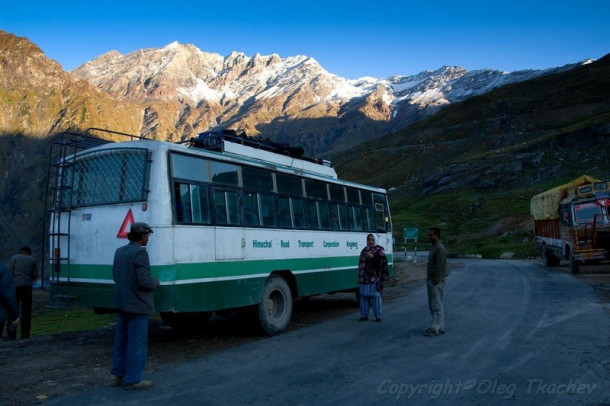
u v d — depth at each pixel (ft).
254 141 38.37
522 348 26.94
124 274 20.84
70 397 19.74
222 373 23.17
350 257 45.91
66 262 29.99
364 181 483.10
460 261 130.41
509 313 39.04
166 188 26.91
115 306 20.98
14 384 21.74
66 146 30.99
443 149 508.53
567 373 22.13
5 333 39.52
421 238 226.17
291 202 38.01
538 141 343.05
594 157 288.10
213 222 29.73
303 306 49.98
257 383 21.44
